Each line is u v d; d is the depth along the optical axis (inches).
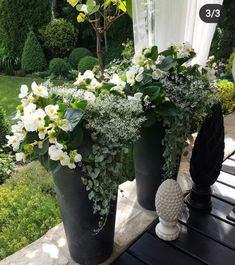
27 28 261.4
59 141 44.3
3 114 113.9
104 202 49.0
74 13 283.3
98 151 45.7
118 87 55.1
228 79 185.2
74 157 43.2
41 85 49.8
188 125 64.4
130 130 47.4
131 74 59.0
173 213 56.7
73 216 51.4
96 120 45.6
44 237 63.8
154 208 70.4
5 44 267.0
